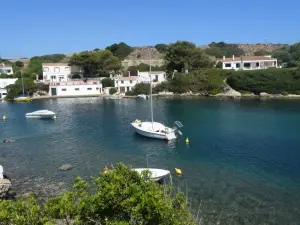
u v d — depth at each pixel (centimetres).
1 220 958
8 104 9188
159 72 11731
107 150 3956
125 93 10869
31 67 14925
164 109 7450
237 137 4491
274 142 4169
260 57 12362
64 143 4366
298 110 6738
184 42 12275
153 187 1141
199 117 6212
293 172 3016
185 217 1340
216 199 2428
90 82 11419
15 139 4653
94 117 6494
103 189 1057
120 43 18325
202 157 3575
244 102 8481
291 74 9675
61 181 2894
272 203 2355
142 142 4312
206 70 11094
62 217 1103
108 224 1001
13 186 2784
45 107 8269
